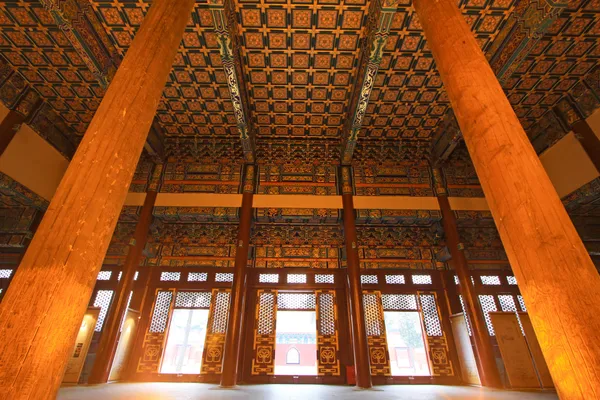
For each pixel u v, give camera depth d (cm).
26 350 227
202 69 993
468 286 1080
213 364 1092
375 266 1259
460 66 386
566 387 232
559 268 255
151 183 1220
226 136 1280
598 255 1194
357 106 996
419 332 2169
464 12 812
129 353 1090
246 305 1179
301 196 1221
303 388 912
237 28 861
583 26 836
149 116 369
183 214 1178
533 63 938
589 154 954
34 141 1037
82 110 1102
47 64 946
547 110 1095
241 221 1150
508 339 1049
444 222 1205
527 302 273
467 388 937
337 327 1151
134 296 1180
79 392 669
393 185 1252
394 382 1080
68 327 254
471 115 352
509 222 293
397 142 1288
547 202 282
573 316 238
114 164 316
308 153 1293
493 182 314
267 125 1221
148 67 383
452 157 1313
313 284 1219
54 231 269
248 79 1017
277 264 1252
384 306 1203
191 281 1219
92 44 823
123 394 649
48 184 1091
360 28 867
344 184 1232
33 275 250
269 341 1128
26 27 846
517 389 919
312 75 1005
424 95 1084
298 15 835
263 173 1265
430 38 446
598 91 954
